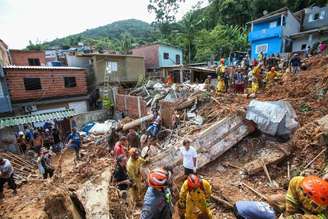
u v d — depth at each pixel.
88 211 3.80
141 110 15.93
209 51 32.25
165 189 2.91
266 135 7.05
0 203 7.05
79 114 16.77
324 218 2.07
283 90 9.92
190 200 3.58
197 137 7.04
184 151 5.84
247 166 5.99
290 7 31.23
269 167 5.91
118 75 22.78
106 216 3.69
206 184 3.54
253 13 34.94
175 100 12.80
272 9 33.25
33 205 6.55
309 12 25.08
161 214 2.79
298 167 5.53
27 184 8.61
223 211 4.82
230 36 33.78
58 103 18.19
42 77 16.95
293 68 12.48
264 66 16.16
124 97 17.84
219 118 9.41
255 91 11.52
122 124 13.83
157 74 27.09
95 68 20.86
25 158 11.44
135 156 4.98
